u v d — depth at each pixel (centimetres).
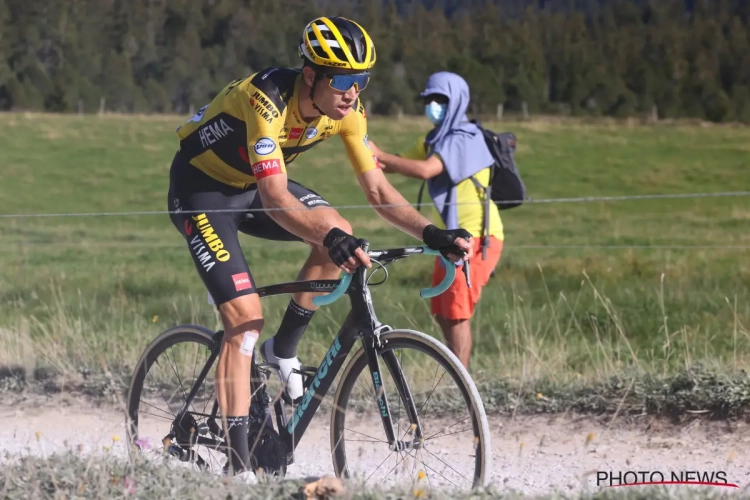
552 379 1034
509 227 3925
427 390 959
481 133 1064
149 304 1795
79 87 16162
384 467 793
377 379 680
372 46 705
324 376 720
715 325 1476
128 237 3425
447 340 1059
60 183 5681
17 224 3756
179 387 888
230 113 724
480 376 1062
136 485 634
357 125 758
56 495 605
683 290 1952
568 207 4619
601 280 2175
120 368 1122
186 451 773
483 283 1054
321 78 691
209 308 1594
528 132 8956
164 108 16425
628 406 955
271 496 617
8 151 6919
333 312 1680
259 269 2472
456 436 909
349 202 4919
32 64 17012
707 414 923
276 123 698
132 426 819
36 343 1191
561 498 636
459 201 1045
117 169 6244
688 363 1022
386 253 677
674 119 14662
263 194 686
